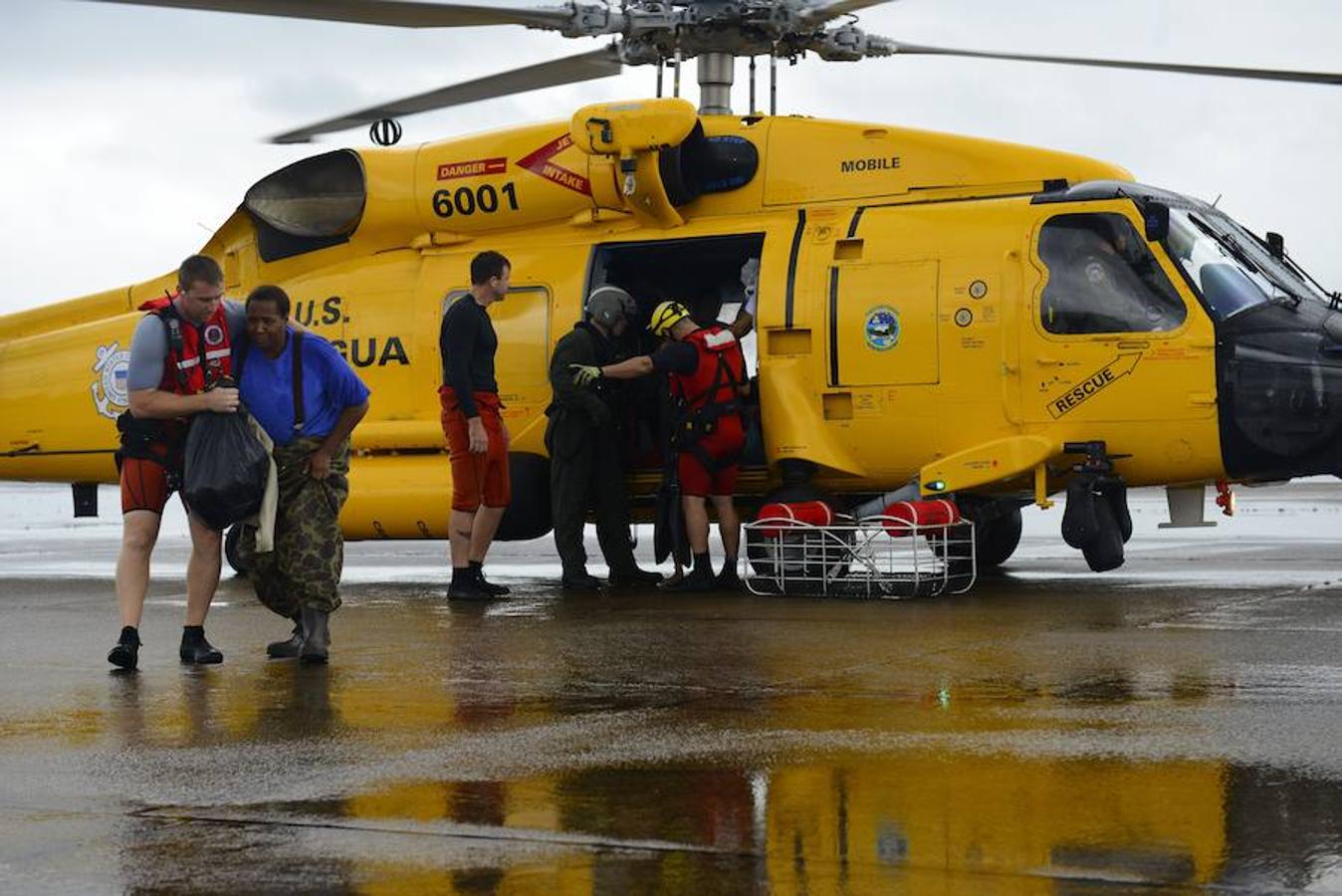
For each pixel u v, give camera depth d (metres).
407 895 3.39
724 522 9.96
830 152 10.69
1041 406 9.76
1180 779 4.34
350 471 11.38
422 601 9.67
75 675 6.63
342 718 5.52
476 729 5.27
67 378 12.75
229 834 3.91
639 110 10.48
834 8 10.55
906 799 4.16
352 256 11.92
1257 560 12.84
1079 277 9.72
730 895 3.36
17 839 3.89
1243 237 10.24
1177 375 9.47
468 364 9.41
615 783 4.42
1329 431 9.30
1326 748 4.72
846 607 8.86
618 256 10.92
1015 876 3.46
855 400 10.14
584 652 7.11
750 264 10.52
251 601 9.98
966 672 6.31
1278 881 3.38
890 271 10.09
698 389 9.74
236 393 6.62
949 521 9.46
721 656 6.90
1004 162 10.39
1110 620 7.99
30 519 30.52
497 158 11.28
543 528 11.09
